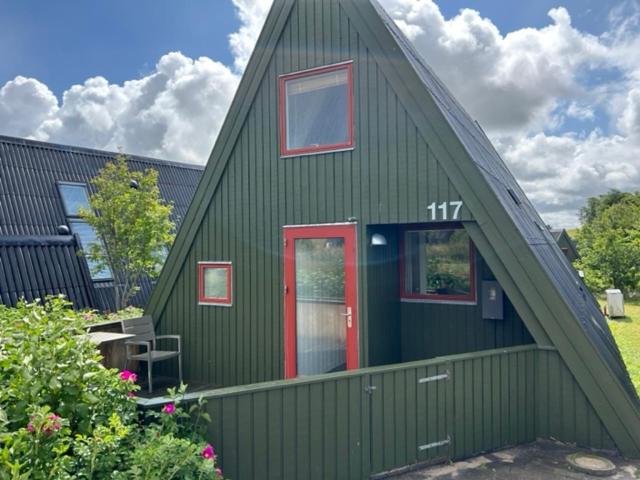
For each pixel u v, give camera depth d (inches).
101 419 116.3
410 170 226.4
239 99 281.0
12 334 124.3
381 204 234.8
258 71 274.7
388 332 263.3
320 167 253.9
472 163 208.7
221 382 288.0
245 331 279.1
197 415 134.3
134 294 555.5
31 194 572.7
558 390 187.2
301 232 259.3
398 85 230.5
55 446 99.0
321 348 252.1
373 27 238.8
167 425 126.0
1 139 591.2
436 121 219.1
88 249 529.3
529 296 191.5
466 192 209.5
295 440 147.6
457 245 266.7
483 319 256.7
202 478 114.0
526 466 168.7
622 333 440.5
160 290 314.0
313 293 255.8
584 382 180.9
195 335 299.9
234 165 284.5
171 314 310.8
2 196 544.4
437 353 269.7
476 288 259.6
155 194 509.4
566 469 166.2
